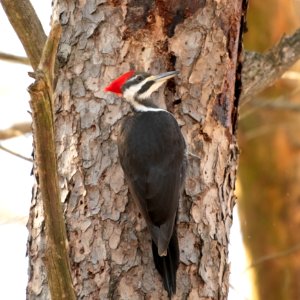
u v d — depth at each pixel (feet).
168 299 38.45
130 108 40.52
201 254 39.45
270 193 64.85
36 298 39.52
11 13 39.09
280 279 63.36
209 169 40.65
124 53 41.01
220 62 41.63
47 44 32.12
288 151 65.16
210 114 41.14
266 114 64.90
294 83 65.31
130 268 38.65
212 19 41.68
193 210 39.88
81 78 40.86
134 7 41.16
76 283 38.73
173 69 41.19
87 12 41.42
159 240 37.32
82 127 40.29
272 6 65.57
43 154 32.55
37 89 31.53
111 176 39.63
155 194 38.19
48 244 33.35
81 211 39.40
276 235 64.23
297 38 49.11
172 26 41.37
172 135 39.32
